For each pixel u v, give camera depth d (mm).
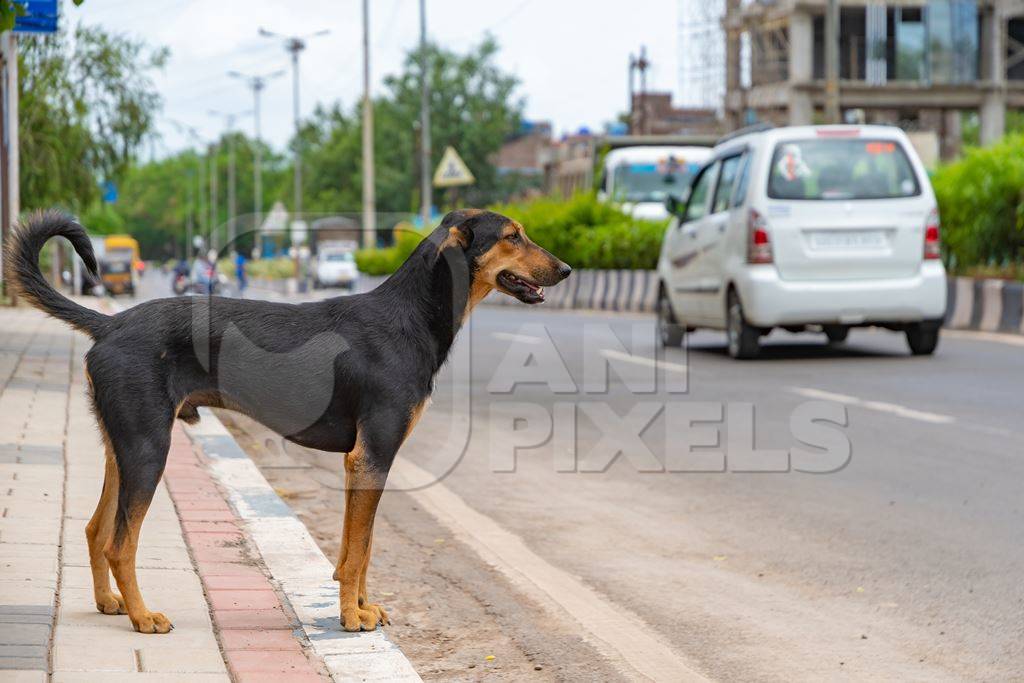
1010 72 52219
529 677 4973
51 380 12047
